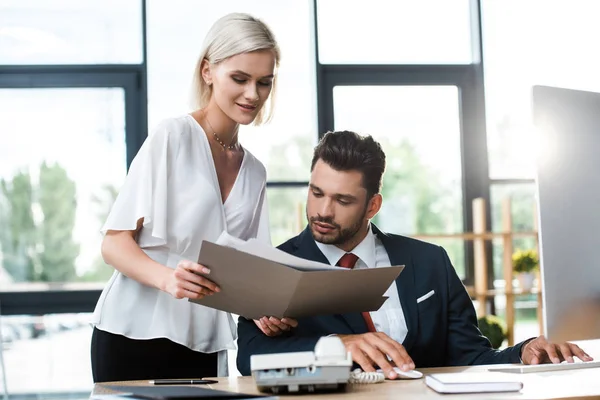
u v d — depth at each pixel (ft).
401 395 4.54
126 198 6.84
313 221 6.36
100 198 16.80
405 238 6.75
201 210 7.11
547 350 5.90
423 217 17.51
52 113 16.79
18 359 16.33
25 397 16.28
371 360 5.84
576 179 5.11
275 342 5.74
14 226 16.62
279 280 5.05
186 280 5.36
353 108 17.42
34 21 16.83
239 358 6.07
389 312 6.45
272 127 17.01
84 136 16.81
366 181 6.26
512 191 17.69
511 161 17.71
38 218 16.69
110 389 4.90
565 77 17.87
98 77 16.80
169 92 16.85
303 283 5.01
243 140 16.92
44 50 16.83
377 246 6.67
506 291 16.47
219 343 7.38
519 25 17.84
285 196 16.94
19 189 16.69
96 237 16.75
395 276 5.31
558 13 17.88
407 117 17.58
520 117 17.74
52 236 16.69
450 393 4.57
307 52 17.25
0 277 16.52
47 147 16.76
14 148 16.71
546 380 5.08
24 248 16.60
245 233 7.62
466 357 6.50
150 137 6.98
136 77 16.88
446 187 17.61
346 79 17.40
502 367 5.72
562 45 17.87
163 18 16.89
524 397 4.37
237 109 7.04
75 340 16.53
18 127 16.72
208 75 7.25
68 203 16.75
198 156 7.20
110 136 16.84
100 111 16.85
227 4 17.03
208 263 5.09
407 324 6.39
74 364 16.48
